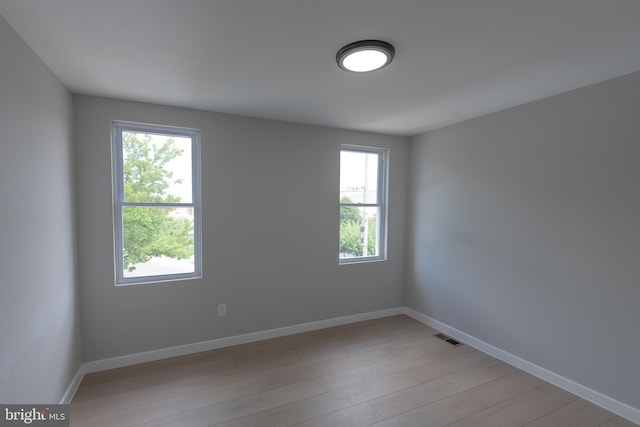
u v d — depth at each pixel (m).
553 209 2.45
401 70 1.99
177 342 2.85
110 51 1.74
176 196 2.85
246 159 3.06
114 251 2.60
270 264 3.23
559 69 1.97
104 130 2.51
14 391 1.46
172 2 1.29
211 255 2.95
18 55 1.54
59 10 1.35
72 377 2.29
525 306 2.66
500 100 2.56
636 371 2.02
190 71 2.01
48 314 1.86
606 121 2.14
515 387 2.42
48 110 1.91
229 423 1.98
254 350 2.98
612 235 2.12
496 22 1.46
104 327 2.58
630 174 2.03
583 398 2.27
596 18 1.42
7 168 1.42
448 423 2.01
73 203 2.36
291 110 2.85
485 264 3.01
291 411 2.10
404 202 4.02
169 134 2.80
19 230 1.52
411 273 3.97
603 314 2.17
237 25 1.48
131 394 2.27
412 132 3.74
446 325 3.45
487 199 2.98
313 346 3.09
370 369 2.66
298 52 1.76
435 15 1.40
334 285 3.61
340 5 1.32
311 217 3.43
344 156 3.69
